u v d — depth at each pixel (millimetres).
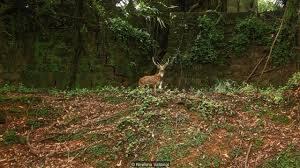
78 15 15836
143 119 9547
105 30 16375
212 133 9008
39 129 9828
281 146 8492
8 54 15148
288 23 14648
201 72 15711
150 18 17828
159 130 9180
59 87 15578
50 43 15781
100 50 16266
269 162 8086
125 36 16703
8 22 15227
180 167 8094
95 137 9242
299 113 9633
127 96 11078
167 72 16031
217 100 10484
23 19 15445
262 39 15125
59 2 16109
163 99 10359
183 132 9062
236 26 15656
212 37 15742
